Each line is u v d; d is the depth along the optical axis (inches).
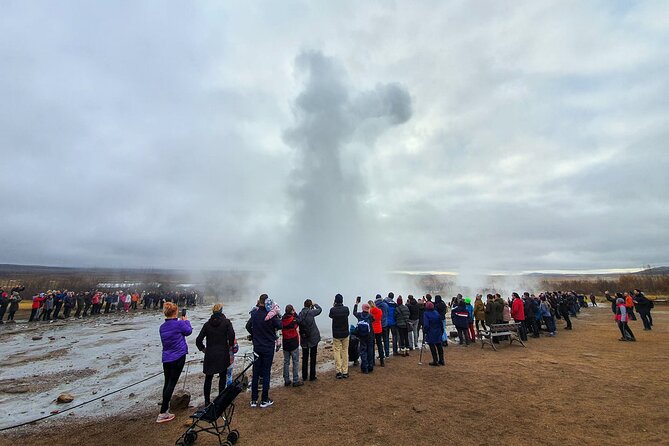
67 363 410.3
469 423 201.0
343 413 223.1
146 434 203.0
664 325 633.6
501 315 464.4
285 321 285.6
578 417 201.9
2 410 254.4
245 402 249.9
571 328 603.8
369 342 328.8
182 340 231.6
